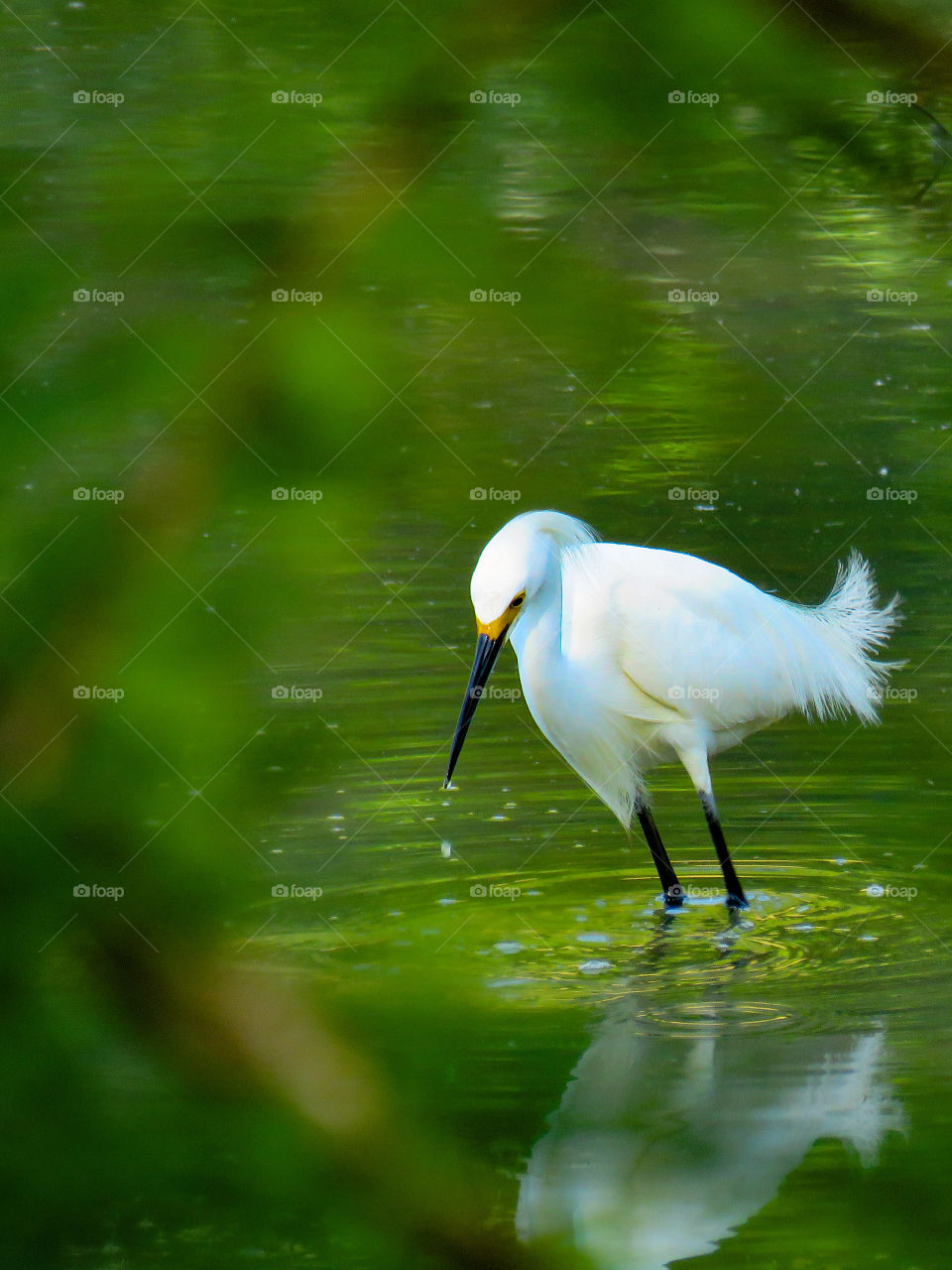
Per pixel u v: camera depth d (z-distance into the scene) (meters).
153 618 2.00
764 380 13.82
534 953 7.91
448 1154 2.57
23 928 2.01
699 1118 6.02
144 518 2.00
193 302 2.12
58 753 1.97
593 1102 6.12
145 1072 2.19
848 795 10.33
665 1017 7.12
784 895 8.84
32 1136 2.14
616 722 9.30
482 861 9.23
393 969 7.52
